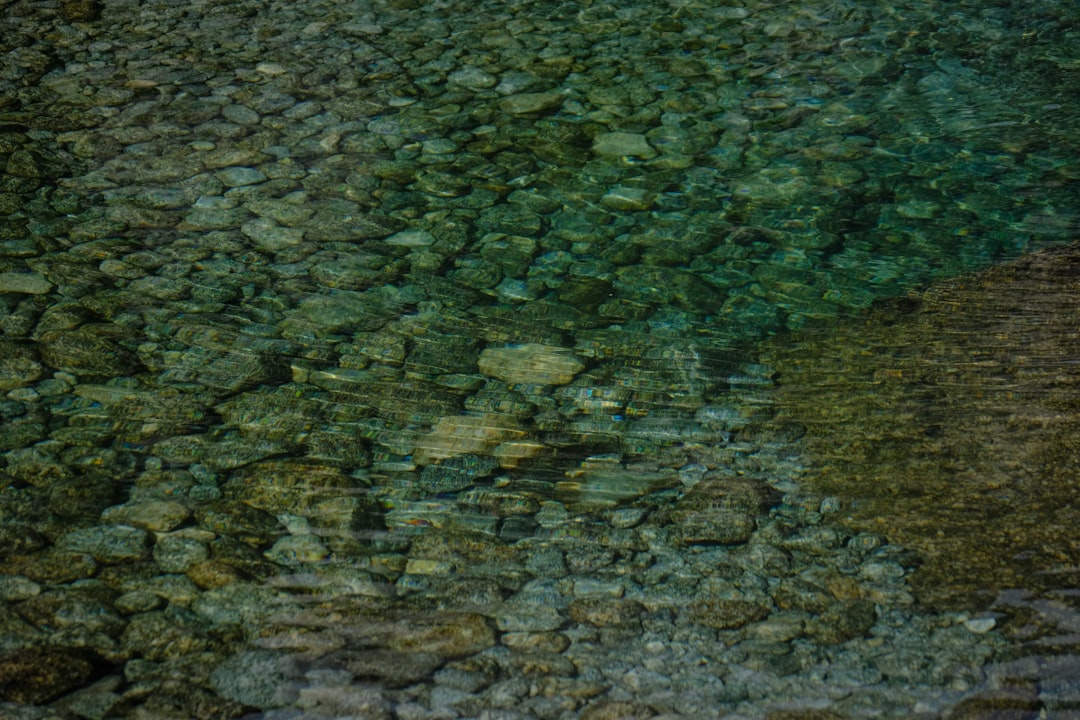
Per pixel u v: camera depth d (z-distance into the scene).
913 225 5.09
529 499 3.39
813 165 5.62
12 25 6.90
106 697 2.53
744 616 2.86
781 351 4.20
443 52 6.81
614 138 5.88
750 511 3.30
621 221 5.14
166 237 4.82
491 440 3.67
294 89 6.25
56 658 2.62
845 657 2.70
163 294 4.42
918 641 2.74
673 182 5.48
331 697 2.57
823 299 4.54
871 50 6.87
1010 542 3.09
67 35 6.81
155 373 3.94
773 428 3.72
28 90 6.05
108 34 6.86
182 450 3.54
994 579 2.95
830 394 3.90
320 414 3.77
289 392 3.88
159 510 3.24
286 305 4.41
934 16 7.34
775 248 4.93
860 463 3.50
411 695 2.58
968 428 3.63
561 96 6.30
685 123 6.04
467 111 6.10
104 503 3.25
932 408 3.76
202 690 2.57
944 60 6.71
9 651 2.63
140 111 5.90
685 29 7.20
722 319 4.43
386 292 4.55
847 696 2.57
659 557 3.12
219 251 4.74
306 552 3.10
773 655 2.71
